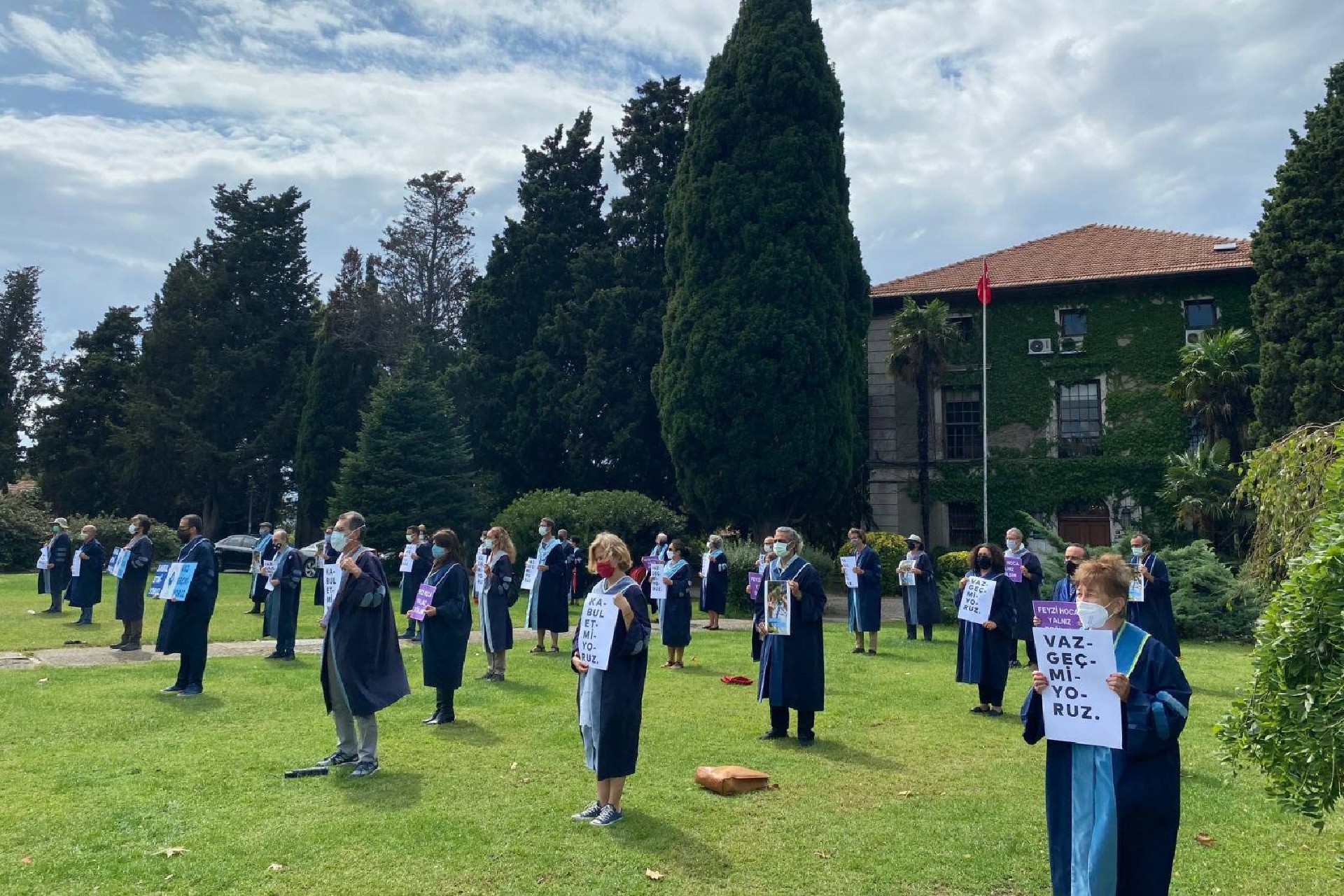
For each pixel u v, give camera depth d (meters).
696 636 17.28
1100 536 30.66
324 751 7.88
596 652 6.21
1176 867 5.68
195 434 45.09
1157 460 29.66
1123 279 30.08
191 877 5.18
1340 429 5.40
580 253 35.47
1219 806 6.93
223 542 34.00
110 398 49.56
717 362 26.80
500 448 34.25
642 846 5.81
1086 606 4.33
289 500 50.09
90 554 16.41
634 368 33.91
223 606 20.41
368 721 7.27
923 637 17.33
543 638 14.45
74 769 7.20
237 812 6.29
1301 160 24.50
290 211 51.19
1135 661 4.28
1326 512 4.91
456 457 31.52
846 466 27.25
